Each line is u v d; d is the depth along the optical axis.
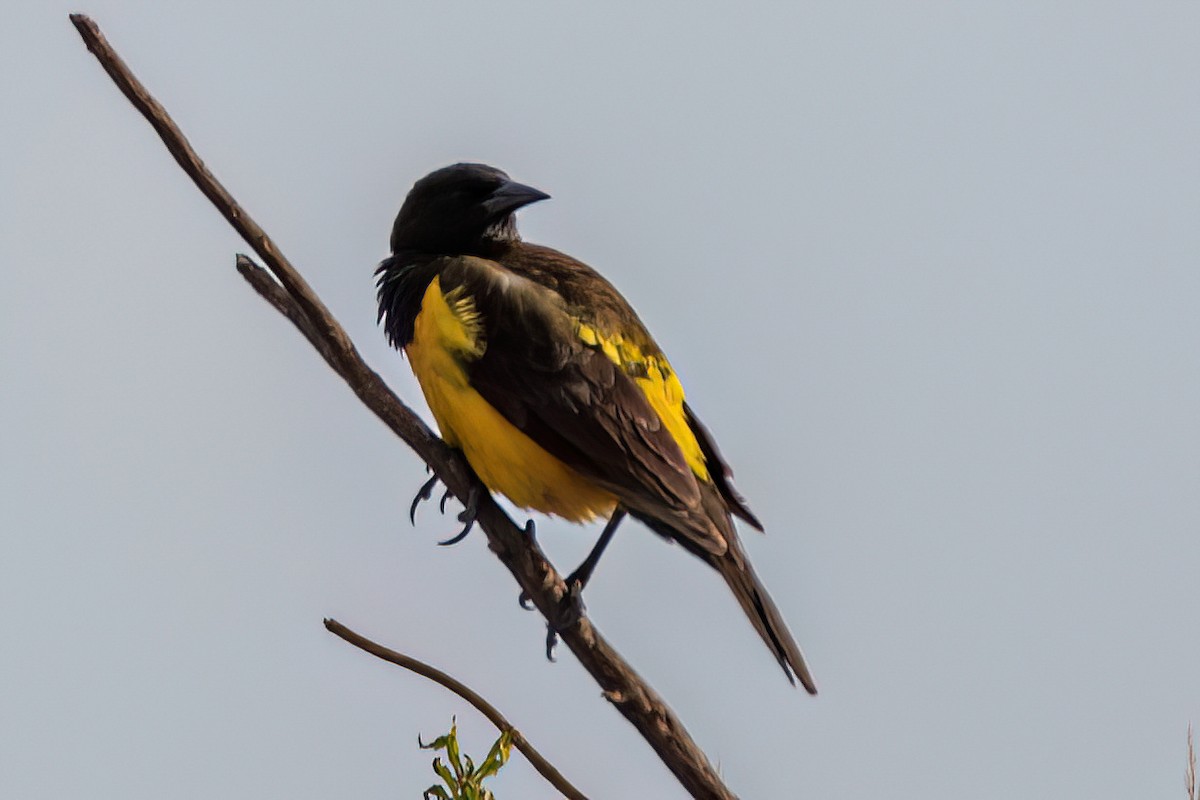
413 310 11.41
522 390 10.79
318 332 9.85
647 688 9.18
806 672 10.09
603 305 11.33
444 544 10.39
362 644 7.58
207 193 8.91
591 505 11.17
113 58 8.52
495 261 11.66
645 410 10.92
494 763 6.74
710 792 8.83
